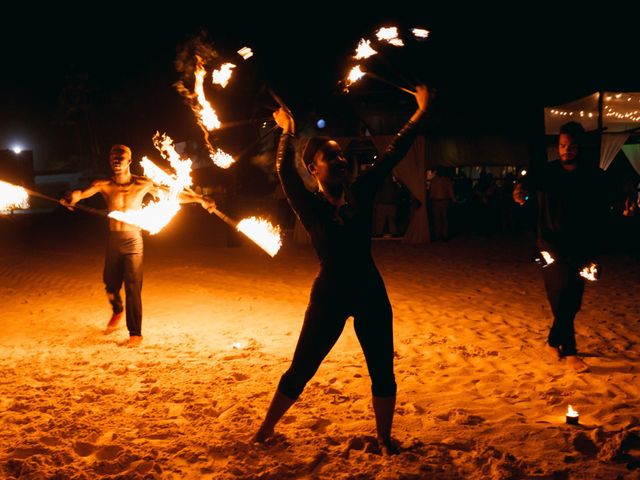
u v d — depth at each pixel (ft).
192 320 28.07
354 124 61.72
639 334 24.17
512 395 17.12
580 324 25.89
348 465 12.71
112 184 23.99
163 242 58.90
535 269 41.60
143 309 30.53
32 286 37.06
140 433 14.69
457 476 12.21
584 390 17.51
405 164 57.98
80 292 35.04
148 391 17.74
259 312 29.53
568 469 12.35
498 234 64.59
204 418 15.53
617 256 46.52
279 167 13.26
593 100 55.57
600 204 19.17
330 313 12.82
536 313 28.27
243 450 13.38
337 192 13.07
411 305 30.68
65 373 19.80
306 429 14.61
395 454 13.19
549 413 15.76
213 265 44.52
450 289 34.96
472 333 24.70
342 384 18.10
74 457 13.41
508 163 70.85
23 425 15.26
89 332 26.02
